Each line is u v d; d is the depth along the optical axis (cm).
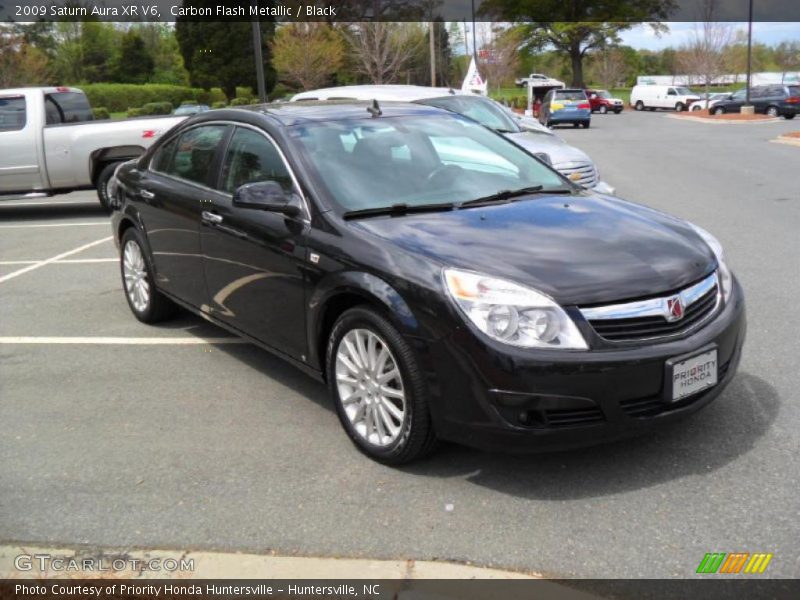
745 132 2856
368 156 472
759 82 6675
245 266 482
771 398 455
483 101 1180
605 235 403
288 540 335
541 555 319
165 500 372
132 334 628
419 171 473
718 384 385
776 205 1134
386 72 4322
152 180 598
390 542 331
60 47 5262
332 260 409
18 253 995
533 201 459
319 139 475
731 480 369
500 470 386
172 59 6081
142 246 617
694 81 6594
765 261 786
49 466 411
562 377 340
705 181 1439
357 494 371
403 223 415
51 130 1240
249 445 426
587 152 2173
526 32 7138
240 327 505
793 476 370
